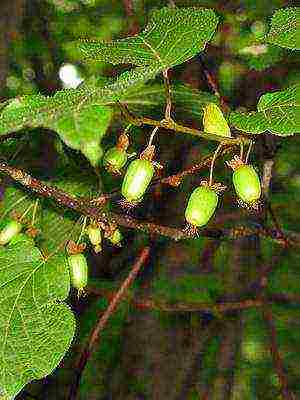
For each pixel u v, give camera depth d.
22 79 0.84
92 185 0.39
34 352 0.25
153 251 0.60
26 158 0.39
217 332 0.63
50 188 0.28
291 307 0.71
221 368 0.61
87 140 0.20
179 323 0.63
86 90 0.22
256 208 0.27
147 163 0.27
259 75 0.53
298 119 0.24
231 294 0.59
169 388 0.62
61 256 0.27
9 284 0.26
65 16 0.84
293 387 0.74
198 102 0.34
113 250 0.60
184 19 0.26
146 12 0.66
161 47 0.25
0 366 0.25
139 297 0.46
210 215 0.28
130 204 0.28
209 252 0.65
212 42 0.53
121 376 0.65
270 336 0.44
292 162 0.75
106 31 0.85
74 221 0.37
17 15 0.43
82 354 0.37
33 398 0.42
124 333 0.64
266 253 0.66
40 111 0.21
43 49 0.82
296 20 0.27
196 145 0.54
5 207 0.37
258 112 0.24
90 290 0.43
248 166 0.27
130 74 0.22
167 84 0.25
